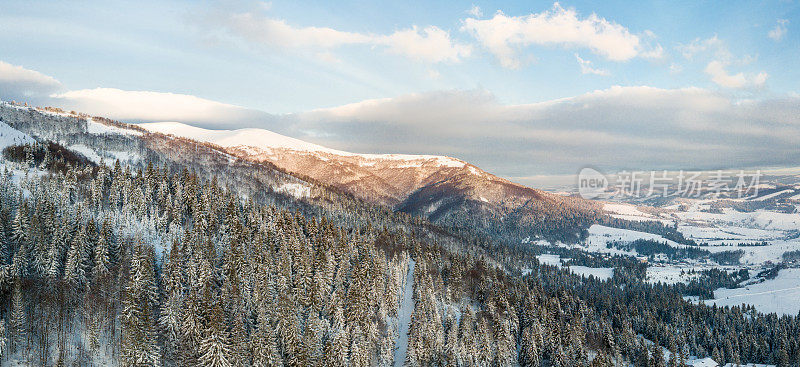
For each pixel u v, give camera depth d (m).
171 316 117.31
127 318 110.62
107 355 110.12
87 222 156.62
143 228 170.12
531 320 172.62
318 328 127.19
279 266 145.38
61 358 101.62
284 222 193.38
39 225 139.62
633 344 180.25
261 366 111.00
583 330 178.12
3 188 175.75
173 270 131.12
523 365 150.88
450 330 148.12
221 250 161.38
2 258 125.88
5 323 106.38
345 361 118.69
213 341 106.75
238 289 128.12
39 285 124.44
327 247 176.38
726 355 199.00
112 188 196.88
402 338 153.62
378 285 158.12
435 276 198.75
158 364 106.81
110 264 139.50
